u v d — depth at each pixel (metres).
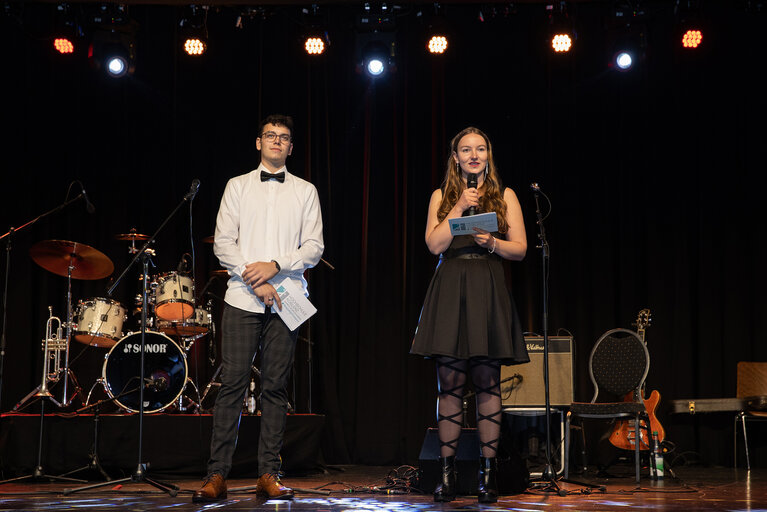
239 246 3.34
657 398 4.47
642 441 4.50
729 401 5.01
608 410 4.07
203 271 5.87
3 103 5.86
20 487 3.92
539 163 5.83
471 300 2.97
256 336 3.26
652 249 5.68
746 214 5.66
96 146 5.93
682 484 3.97
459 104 5.93
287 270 3.24
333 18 6.07
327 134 5.96
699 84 5.78
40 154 5.88
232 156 5.95
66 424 4.42
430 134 5.91
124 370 4.80
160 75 6.01
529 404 4.28
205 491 3.07
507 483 3.31
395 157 5.92
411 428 5.63
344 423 5.72
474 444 3.34
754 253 5.63
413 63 5.99
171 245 5.88
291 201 3.39
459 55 5.98
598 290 5.69
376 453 5.60
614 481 4.22
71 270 5.12
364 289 5.79
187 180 5.92
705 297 5.62
